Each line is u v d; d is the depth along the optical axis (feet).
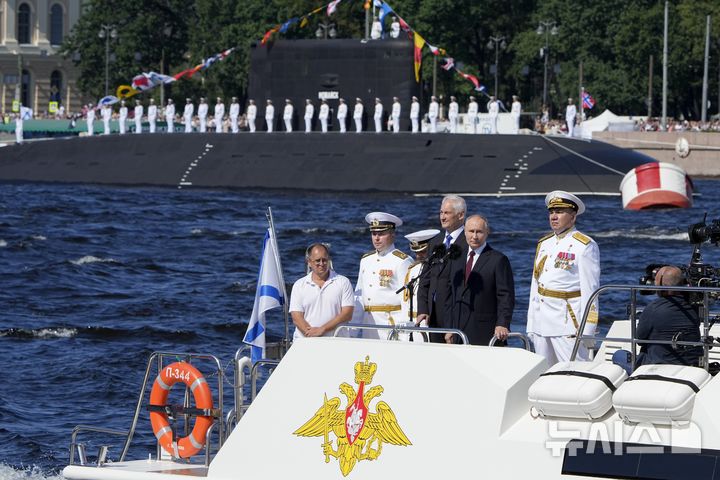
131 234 455.63
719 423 86.94
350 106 652.48
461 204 133.28
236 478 103.50
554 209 130.72
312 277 140.36
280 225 490.49
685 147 311.68
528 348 118.11
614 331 129.70
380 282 147.23
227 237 448.65
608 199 605.73
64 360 217.56
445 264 128.98
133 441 162.71
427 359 97.19
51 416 175.94
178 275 346.54
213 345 238.89
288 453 101.81
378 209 557.33
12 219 500.33
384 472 97.50
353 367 100.12
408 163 647.56
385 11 650.84
